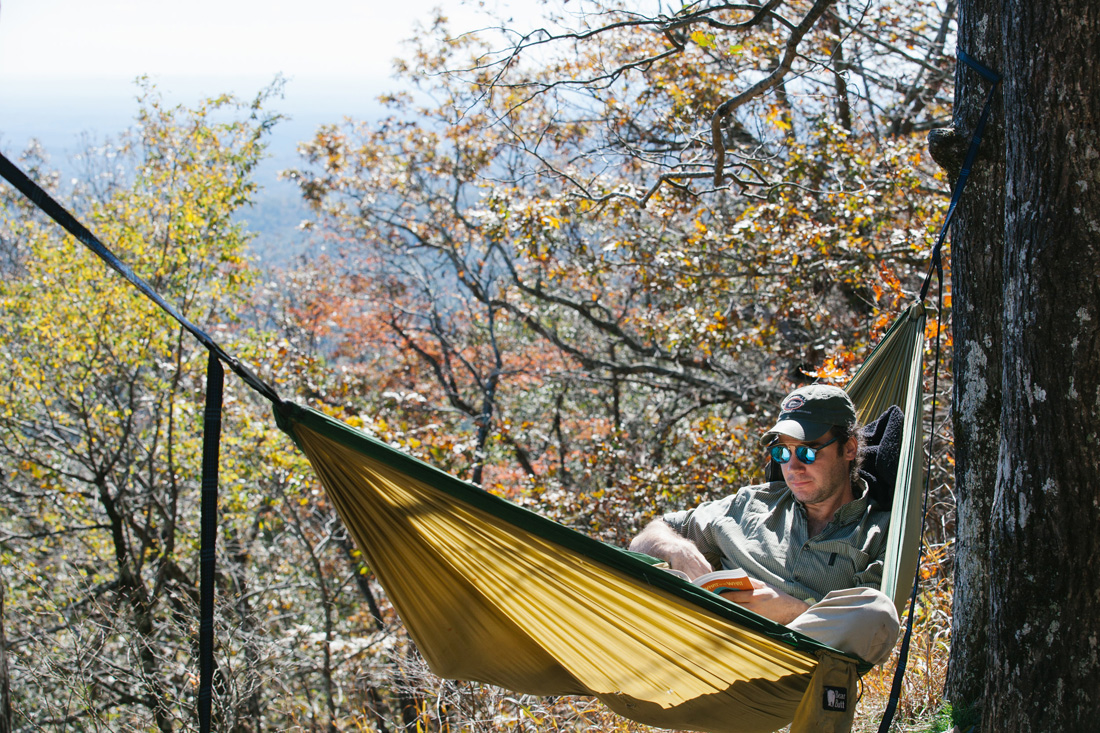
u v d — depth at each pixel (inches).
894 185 347.6
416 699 232.4
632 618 92.7
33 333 483.5
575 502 403.9
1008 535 106.0
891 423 133.2
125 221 526.9
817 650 93.6
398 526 88.1
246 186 552.4
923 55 471.8
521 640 99.1
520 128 424.2
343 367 527.5
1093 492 98.1
